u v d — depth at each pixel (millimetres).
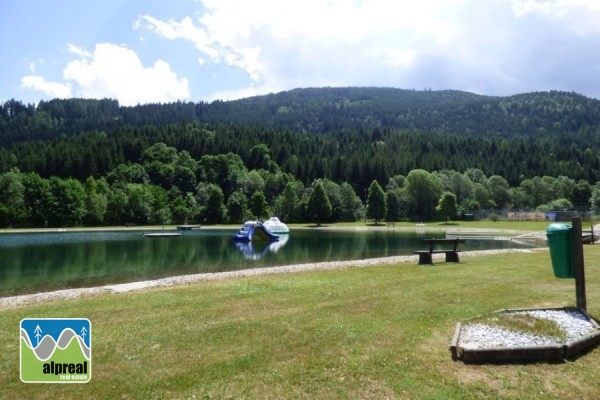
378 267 15961
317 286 10812
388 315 7578
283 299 9102
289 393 4676
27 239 48219
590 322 6820
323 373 5121
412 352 5738
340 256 27906
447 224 77625
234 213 89375
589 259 15258
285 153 119312
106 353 5891
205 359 5602
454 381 4922
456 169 112438
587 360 5508
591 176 108625
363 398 4566
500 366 5316
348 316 7523
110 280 18688
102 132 123750
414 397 4574
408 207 90375
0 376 5262
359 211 90000
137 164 100688
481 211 90188
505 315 7254
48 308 8914
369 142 139375
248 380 4984
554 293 9430
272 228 56594
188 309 8352
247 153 115438
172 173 99750
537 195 101062
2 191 77125
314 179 102562
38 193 79438
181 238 49812
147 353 5852
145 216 84375
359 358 5535
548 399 4570
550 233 7809
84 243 41625
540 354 5508
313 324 7027
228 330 6797
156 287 15039
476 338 6098
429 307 8148
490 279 11438
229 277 17391
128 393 4750
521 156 123312
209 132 126375
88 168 97875
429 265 15711
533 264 14805
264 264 23797
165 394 4707
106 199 84188
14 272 21344
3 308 12023
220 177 103750
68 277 19625
